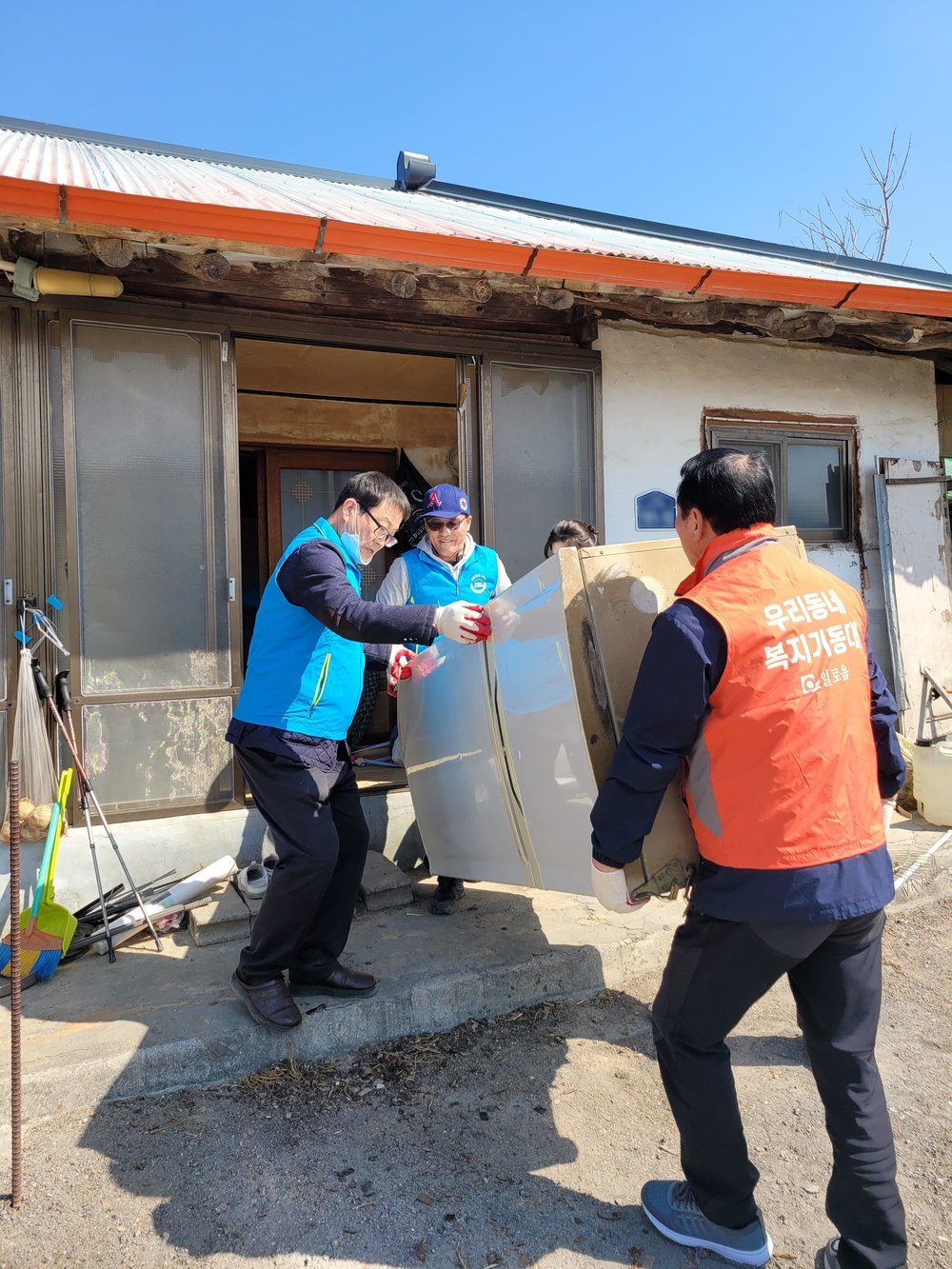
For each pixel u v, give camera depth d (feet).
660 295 14.52
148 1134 7.70
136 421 12.70
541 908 11.87
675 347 17.10
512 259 12.27
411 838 14.03
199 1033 8.57
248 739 8.40
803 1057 9.15
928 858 13.75
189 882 11.80
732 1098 6.20
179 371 12.96
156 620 12.80
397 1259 6.42
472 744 9.04
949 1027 9.66
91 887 12.12
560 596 7.05
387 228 11.29
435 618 7.97
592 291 14.07
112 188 10.68
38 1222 6.66
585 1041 9.36
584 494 16.01
